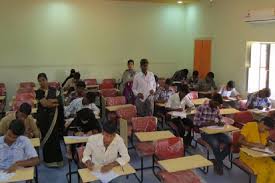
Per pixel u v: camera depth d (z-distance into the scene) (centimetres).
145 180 478
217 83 901
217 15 884
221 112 609
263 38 726
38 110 519
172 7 1035
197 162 366
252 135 438
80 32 949
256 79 794
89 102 578
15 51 898
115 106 669
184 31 1057
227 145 496
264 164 422
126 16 989
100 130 479
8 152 354
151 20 1019
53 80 941
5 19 879
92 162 361
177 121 601
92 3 950
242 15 788
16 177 321
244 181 479
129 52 1007
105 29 973
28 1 893
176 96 638
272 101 716
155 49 1037
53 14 918
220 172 500
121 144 367
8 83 904
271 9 679
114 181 363
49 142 517
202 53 961
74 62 955
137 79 659
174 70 1064
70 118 557
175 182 370
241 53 800
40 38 916
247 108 684
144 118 520
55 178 489
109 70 994
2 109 794
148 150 470
